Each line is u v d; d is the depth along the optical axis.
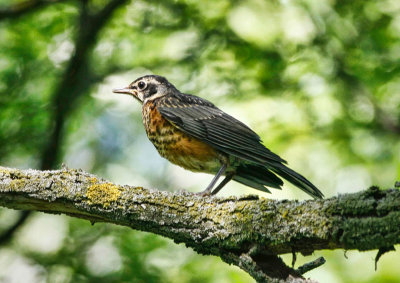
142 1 13.45
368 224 5.38
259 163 8.59
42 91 13.07
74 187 6.90
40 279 11.41
